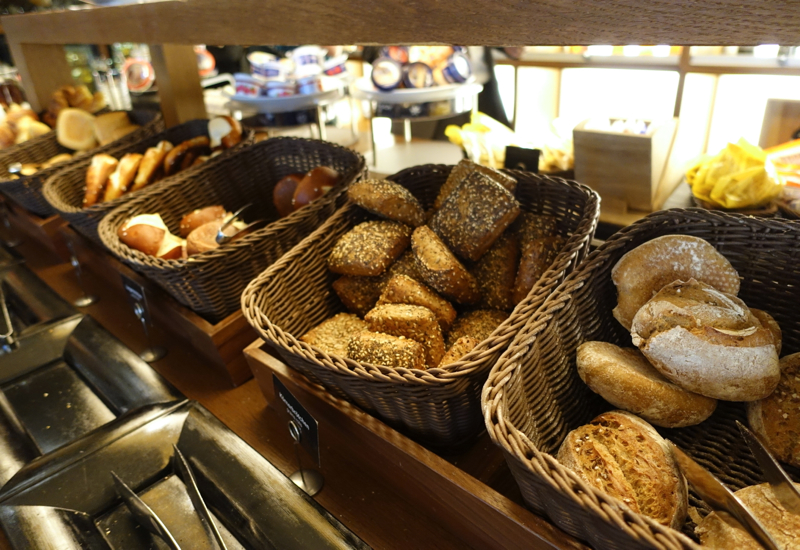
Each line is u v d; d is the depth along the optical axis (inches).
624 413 35.7
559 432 37.2
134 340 64.2
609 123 55.7
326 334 47.5
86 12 68.2
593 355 37.1
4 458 46.4
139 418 45.0
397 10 36.5
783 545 27.5
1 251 77.0
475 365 33.9
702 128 60.0
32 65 97.3
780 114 52.2
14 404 51.3
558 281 39.4
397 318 42.2
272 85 74.5
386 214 52.1
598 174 56.0
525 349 33.1
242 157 72.3
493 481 39.2
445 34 35.1
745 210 49.2
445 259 45.8
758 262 40.7
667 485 30.5
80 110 90.9
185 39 56.1
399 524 40.4
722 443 37.8
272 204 77.2
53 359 55.6
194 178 68.6
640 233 42.3
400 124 85.4
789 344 41.2
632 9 27.1
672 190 58.9
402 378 33.5
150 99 106.0
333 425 43.2
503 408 29.7
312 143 69.3
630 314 40.6
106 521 39.3
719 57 52.5
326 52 86.1
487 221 46.3
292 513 36.9
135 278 63.0
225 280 52.9
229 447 42.2
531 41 31.6
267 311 45.8
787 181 48.6
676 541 23.2
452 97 64.7
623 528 23.6
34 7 93.5
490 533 34.9
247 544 37.0
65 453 42.5
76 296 73.7
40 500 39.1
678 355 35.1
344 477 44.4
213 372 58.4
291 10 43.3
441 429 37.8
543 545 30.5
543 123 71.0
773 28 23.7
